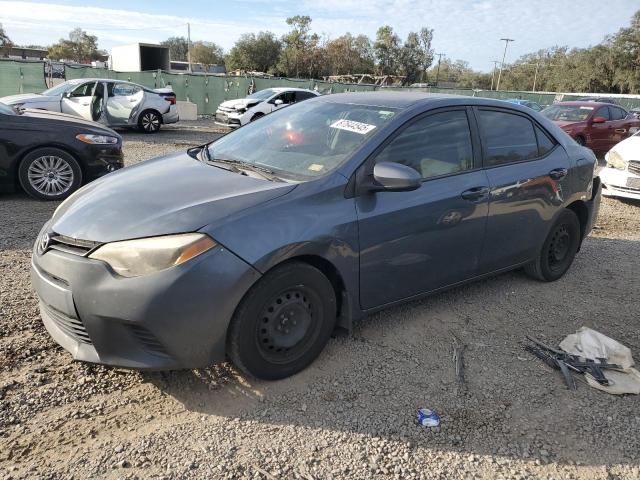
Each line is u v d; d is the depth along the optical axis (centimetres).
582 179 467
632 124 1521
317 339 309
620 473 251
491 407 293
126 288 251
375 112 355
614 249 598
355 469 242
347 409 283
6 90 2109
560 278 491
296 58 7262
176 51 9988
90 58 9388
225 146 391
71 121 680
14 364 301
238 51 7400
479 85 10100
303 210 288
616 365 338
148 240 257
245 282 265
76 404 274
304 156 335
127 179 329
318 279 297
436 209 344
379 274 326
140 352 263
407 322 384
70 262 264
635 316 421
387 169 299
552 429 278
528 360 344
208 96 2412
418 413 283
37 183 656
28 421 259
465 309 414
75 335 276
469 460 253
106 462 237
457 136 373
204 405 279
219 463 241
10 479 224
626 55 6444
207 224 263
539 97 3622
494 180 384
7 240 503
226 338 273
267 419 272
